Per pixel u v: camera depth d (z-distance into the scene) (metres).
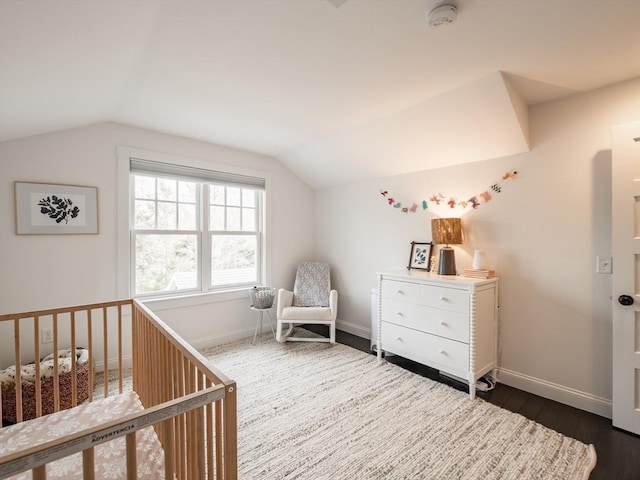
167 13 1.34
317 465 1.57
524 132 2.25
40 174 2.34
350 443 1.74
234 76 1.92
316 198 4.20
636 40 1.53
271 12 1.34
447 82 2.00
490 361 2.40
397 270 3.05
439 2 1.28
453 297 2.30
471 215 2.69
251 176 3.60
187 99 2.25
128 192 2.74
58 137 2.42
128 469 0.76
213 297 3.27
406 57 1.70
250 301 3.57
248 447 1.70
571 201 2.15
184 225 3.19
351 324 3.77
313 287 3.74
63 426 1.43
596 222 2.05
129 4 1.21
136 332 1.99
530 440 1.76
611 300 1.99
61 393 2.05
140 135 2.82
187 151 3.11
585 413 2.05
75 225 2.48
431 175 2.98
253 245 3.72
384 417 1.98
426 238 3.05
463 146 2.56
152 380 1.64
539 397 2.26
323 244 4.12
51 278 2.40
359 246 3.68
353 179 3.68
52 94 1.78
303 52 1.65
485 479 1.48
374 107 2.40
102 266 2.62
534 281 2.33
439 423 1.92
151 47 1.60
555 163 2.22
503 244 2.49
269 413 2.03
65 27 1.22
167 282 3.08
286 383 2.44
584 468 1.55
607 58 1.70
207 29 1.46
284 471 1.53
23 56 1.32
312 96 2.21
